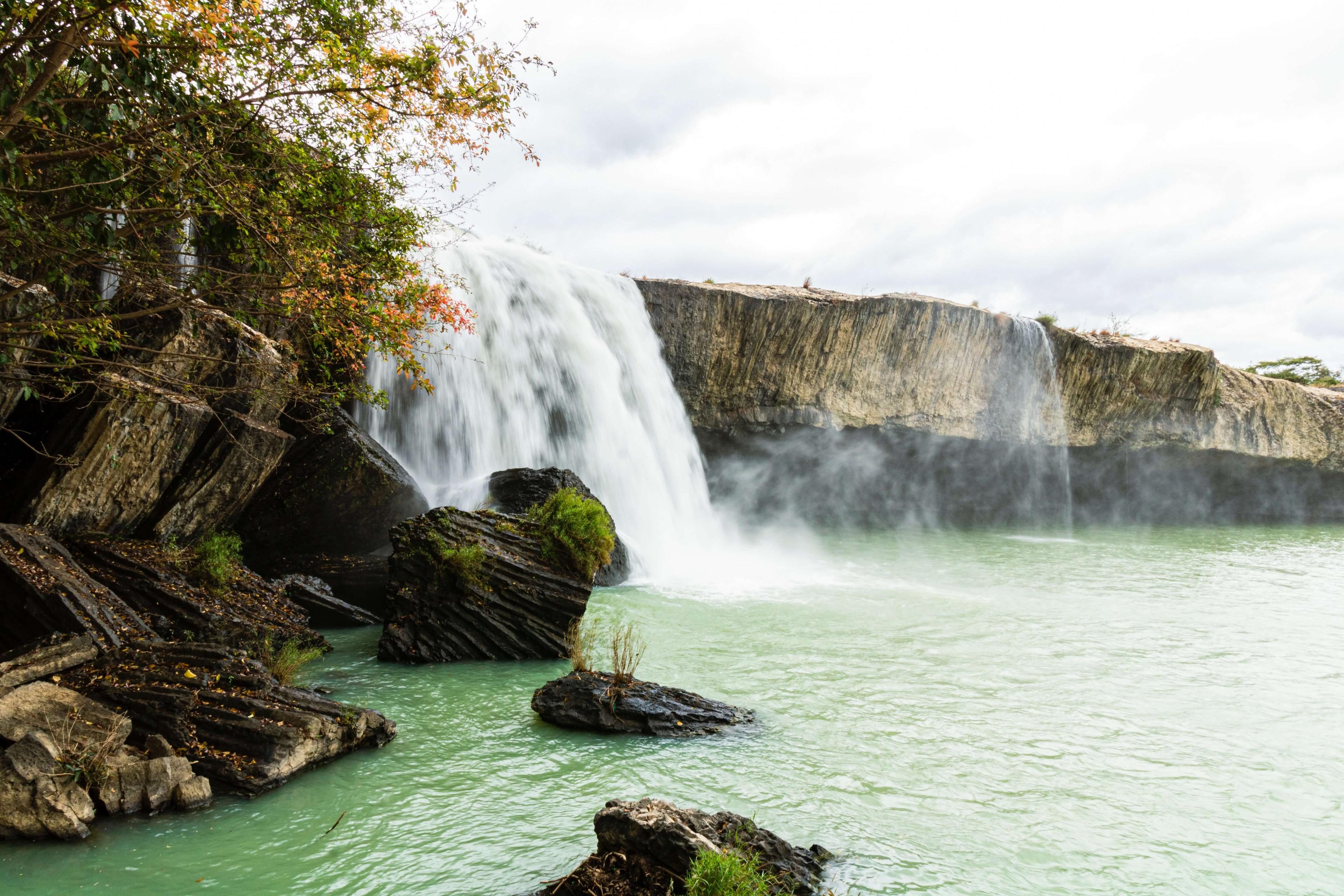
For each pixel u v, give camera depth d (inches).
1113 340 1290.6
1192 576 745.0
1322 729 319.9
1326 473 1512.1
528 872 190.2
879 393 1115.3
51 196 291.1
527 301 802.8
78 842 195.2
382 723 274.8
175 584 365.4
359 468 504.1
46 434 389.1
